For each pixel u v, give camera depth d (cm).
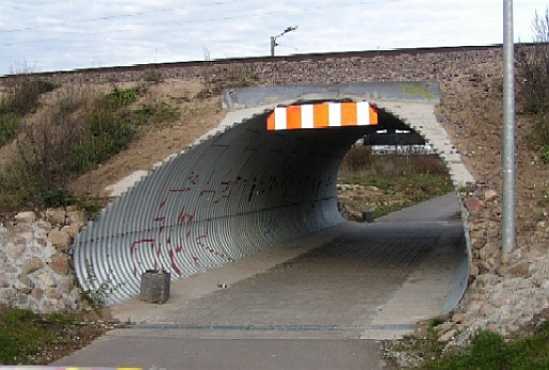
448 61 1822
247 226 2102
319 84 1686
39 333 1063
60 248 1224
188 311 1266
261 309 1279
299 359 925
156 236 1529
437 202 4338
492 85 1758
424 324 1078
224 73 1955
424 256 1995
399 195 4462
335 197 3309
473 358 810
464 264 1596
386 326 1099
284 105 1633
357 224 3145
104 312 1230
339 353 948
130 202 1379
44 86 2075
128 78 2058
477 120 1622
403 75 1806
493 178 1379
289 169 2378
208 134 1540
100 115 1745
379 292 1432
